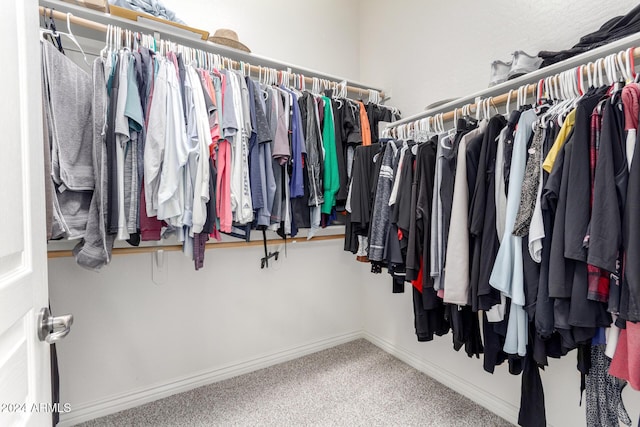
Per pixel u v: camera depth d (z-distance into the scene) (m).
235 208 1.34
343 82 1.99
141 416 1.51
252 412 1.54
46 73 0.94
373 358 2.12
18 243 0.52
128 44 1.26
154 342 1.66
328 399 1.64
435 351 1.85
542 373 1.33
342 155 1.79
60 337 0.60
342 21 2.44
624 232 0.72
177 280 1.73
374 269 1.56
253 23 2.01
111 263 1.55
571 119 0.86
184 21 1.75
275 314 2.08
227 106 1.32
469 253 1.08
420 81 2.00
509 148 1.00
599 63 0.91
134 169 1.13
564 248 0.79
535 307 0.89
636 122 0.75
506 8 1.53
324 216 1.78
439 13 1.87
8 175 0.48
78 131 1.03
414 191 1.26
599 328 0.83
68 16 1.16
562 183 0.82
